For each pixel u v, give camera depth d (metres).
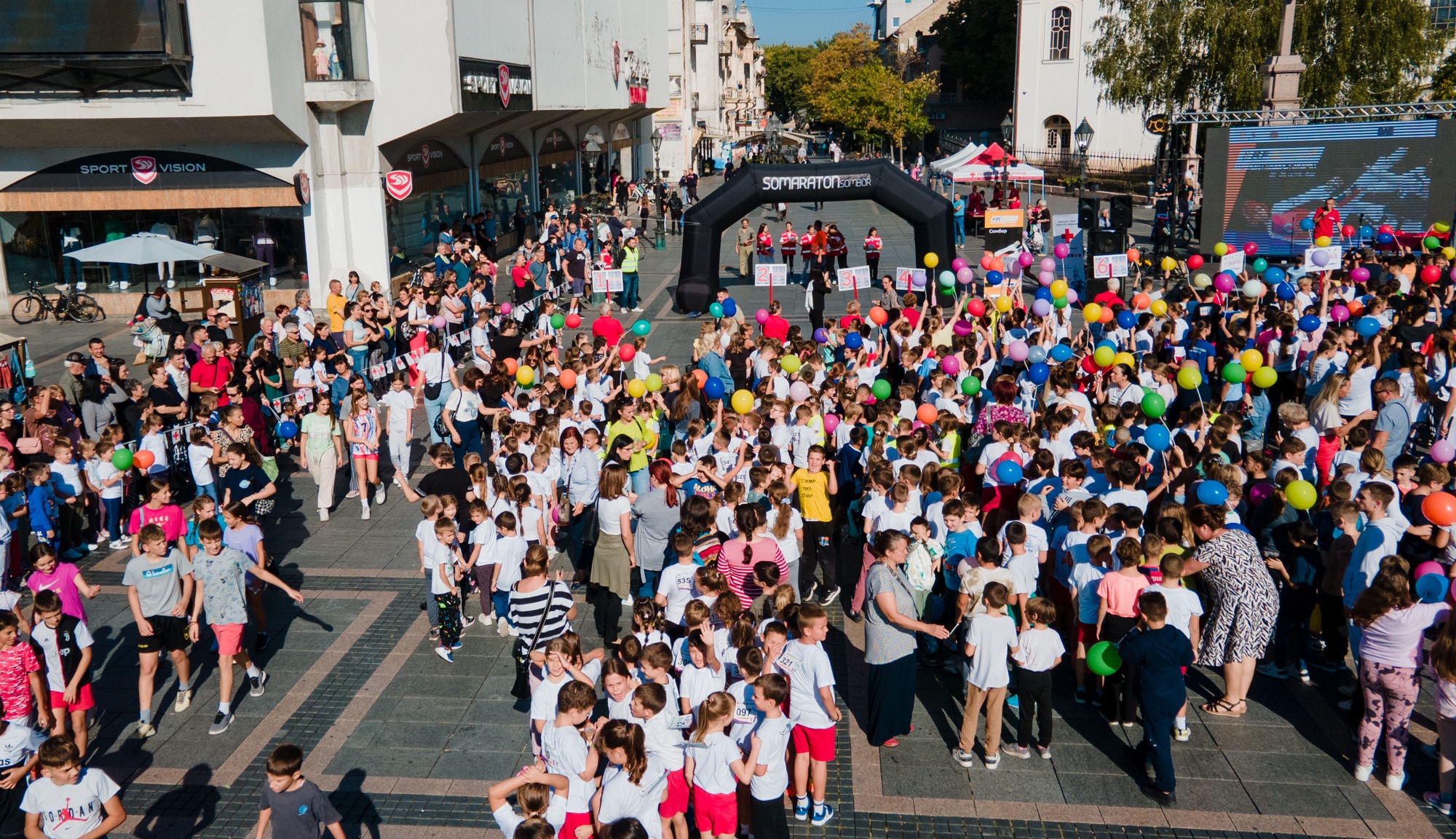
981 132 79.44
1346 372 12.63
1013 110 65.50
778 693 6.52
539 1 32.25
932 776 7.98
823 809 7.43
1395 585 7.34
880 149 75.00
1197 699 8.94
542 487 10.77
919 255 23.44
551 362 15.30
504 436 12.23
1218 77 38.09
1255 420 13.67
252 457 11.27
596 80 39.25
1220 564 8.39
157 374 14.20
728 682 7.57
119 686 9.49
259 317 19.03
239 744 8.56
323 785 7.97
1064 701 8.95
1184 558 8.83
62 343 22.69
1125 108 42.69
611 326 15.73
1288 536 8.93
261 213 24.92
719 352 15.19
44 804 6.30
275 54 22.52
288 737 8.63
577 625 10.39
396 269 26.83
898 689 8.09
